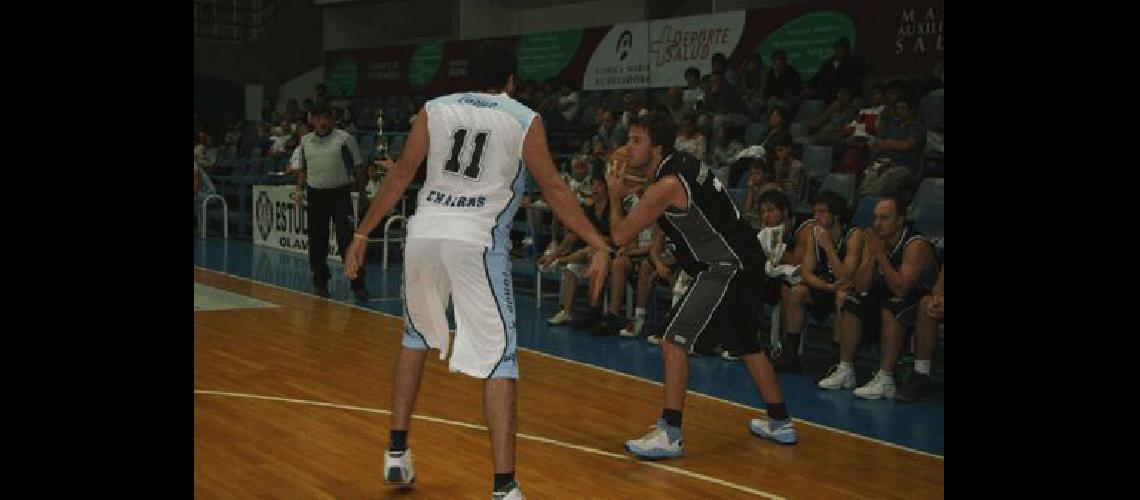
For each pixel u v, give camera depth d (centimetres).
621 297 798
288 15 1964
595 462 456
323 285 966
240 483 407
